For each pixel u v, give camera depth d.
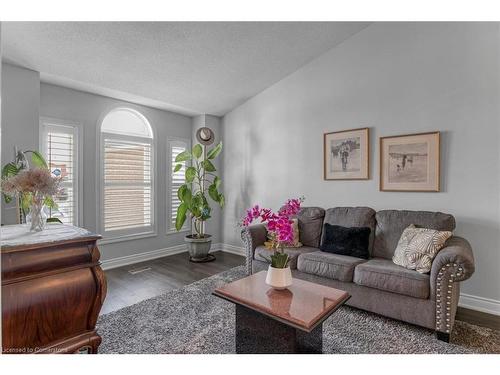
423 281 2.09
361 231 2.79
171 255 4.48
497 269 2.52
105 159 3.84
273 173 4.14
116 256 3.92
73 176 3.52
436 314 2.04
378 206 3.18
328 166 3.56
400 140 3.02
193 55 3.18
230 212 4.77
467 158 2.65
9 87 2.81
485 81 2.56
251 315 1.76
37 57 2.79
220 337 2.09
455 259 1.98
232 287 1.93
